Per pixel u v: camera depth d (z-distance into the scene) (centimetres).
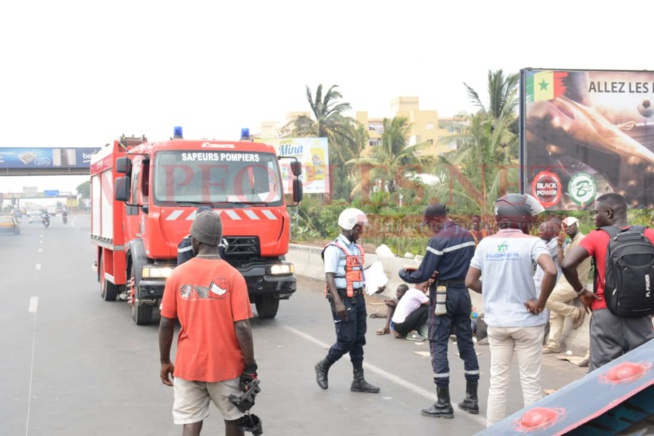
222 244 1023
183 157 1119
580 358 870
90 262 2689
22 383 787
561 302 895
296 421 642
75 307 1408
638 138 1762
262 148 1166
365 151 5262
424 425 626
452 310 651
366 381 780
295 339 1059
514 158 2823
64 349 979
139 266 1134
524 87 1745
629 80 1764
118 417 658
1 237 5141
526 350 546
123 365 880
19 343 1023
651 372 216
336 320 730
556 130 1752
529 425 223
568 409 221
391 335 1086
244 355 444
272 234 1137
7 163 6731
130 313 1325
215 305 439
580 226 2077
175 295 447
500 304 550
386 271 1494
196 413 449
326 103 5044
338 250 726
